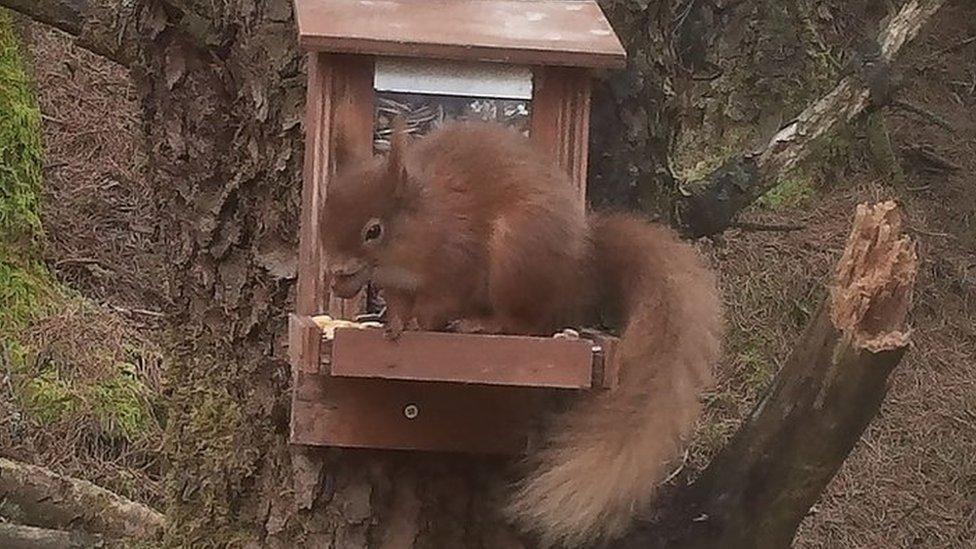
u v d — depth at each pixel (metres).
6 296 3.69
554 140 1.66
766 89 4.48
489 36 1.63
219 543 1.75
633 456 1.59
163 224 1.78
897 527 3.95
